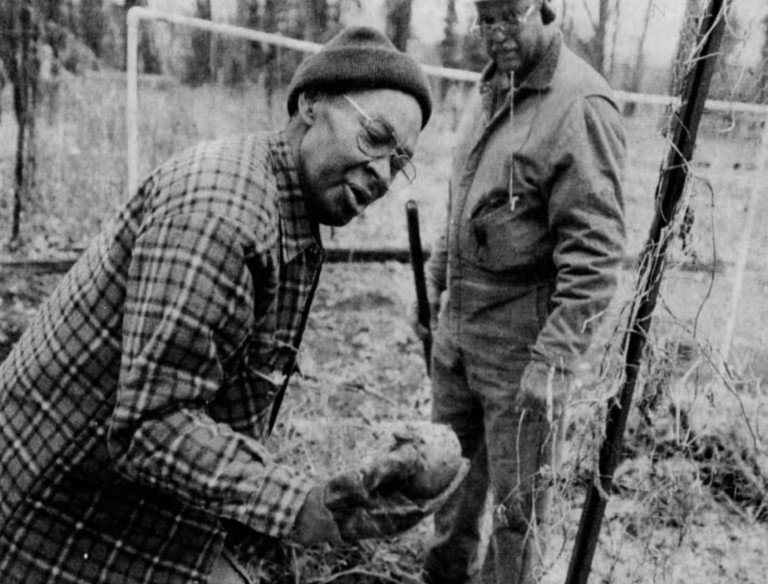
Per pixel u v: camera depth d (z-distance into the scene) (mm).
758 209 3143
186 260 1130
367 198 1293
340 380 3508
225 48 6203
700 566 2410
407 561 2693
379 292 5051
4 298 4488
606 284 1941
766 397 2574
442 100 6711
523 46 1931
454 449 1190
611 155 1936
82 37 5676
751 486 2516
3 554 1312
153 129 6059
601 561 2354
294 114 1340
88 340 1271
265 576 2463
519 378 2145
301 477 1173
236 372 1304
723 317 3141
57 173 5605
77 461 1272
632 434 2545
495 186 2061
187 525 1331
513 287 2129
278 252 1269
